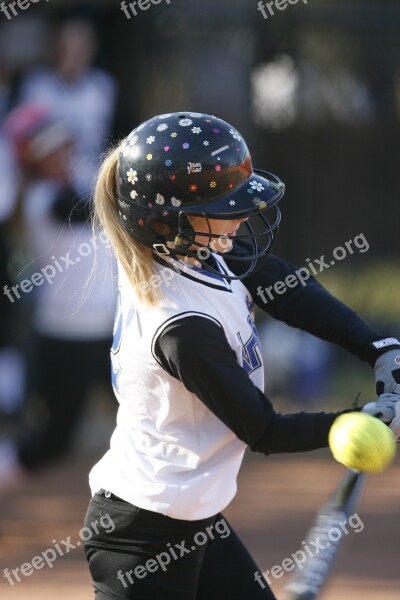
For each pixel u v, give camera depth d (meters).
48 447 25.64
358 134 30.89
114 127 27.14
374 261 31.31
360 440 9.33
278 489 24.30
